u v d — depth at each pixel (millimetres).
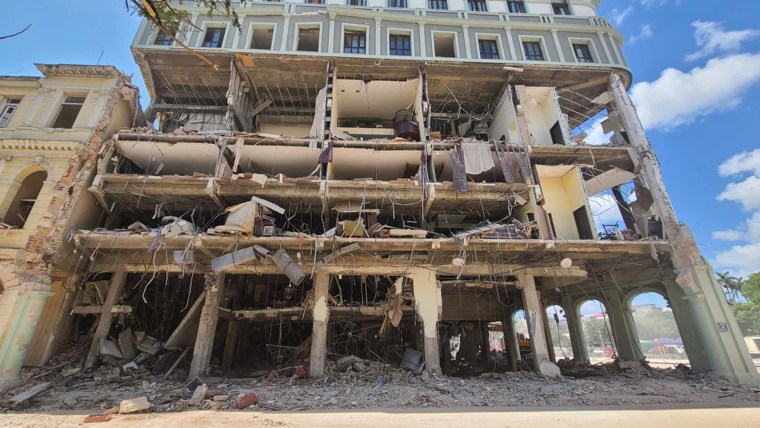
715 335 14992
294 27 20344
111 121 16641
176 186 15188
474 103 22328
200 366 14664
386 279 18406
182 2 20266
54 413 9609
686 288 16094
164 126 20344
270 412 9508
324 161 15977
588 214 17062
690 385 13250
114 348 15039
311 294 16703
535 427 7922
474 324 24766
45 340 14055
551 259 16609
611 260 18312
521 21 22156
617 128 20453
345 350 18281
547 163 18766
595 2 23812
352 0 22125
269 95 21031
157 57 18406
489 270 16859
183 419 8742
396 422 8430
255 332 21000
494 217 18672
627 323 20172
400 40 21219
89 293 16141
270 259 14492
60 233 13766
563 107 22438
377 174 18562
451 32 21266
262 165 17641
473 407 10078
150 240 14203
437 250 15461
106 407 10180
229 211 14570
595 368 18578
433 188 15648
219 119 20422
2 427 8383
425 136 17953
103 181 14992
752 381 13898
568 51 21203
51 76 16953
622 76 20938
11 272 12711
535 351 15797
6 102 16500
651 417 8789
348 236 14578
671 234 16750
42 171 15703
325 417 8945
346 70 19453
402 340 19281
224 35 19844
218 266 13211
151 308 18203
